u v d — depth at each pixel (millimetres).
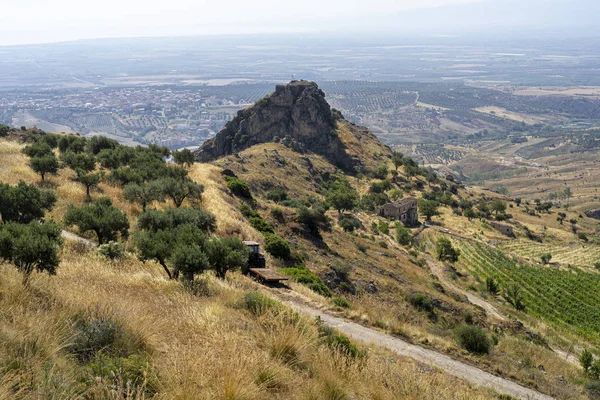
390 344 20500
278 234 48406
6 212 28156
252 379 9297
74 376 7766
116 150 62000
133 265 25344
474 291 69062
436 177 192875
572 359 41438
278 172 121812
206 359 9398
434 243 102812
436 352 21875
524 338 43094
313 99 167250
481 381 18891
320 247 50156
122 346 9766
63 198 39188
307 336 13000
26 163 50656
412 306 40250
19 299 10898
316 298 26922
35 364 7895
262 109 167125
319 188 126625
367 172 161125
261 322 14266
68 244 26641
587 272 102875
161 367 9031
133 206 41281
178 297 16859
